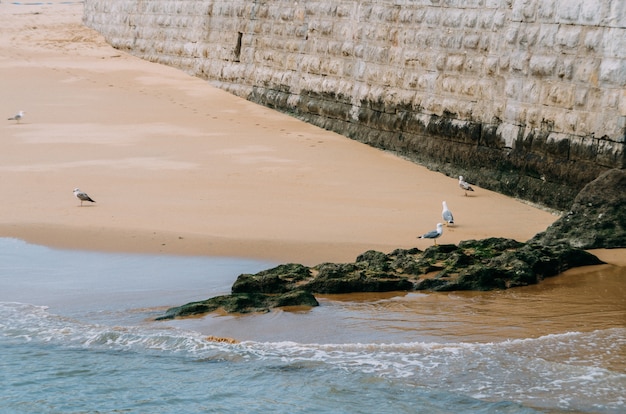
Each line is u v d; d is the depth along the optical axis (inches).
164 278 1110.4
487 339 885.8
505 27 1525.6
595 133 1323.8
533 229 1316.4
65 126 2043.6
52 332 951.0
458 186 1584.6
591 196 1223.5
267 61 2287.2
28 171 1663.4
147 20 2802.7
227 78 2436.0
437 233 1182.9
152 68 2679.6
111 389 831.1
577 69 1359.5
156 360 884.0
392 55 1819.6
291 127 2068.2
